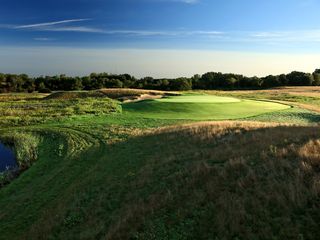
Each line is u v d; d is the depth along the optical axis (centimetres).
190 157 1717
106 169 1927
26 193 1745
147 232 1030
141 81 13250
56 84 13275
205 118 3700
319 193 966
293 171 1127
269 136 1759
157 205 1193
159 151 2094
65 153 2427
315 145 1360
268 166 1222
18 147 2809
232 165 1323
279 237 844
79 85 12988
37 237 1246
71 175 1933
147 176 1591
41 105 5419
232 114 3966
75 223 1293
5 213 1531
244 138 1872
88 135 2939
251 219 934
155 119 3712
